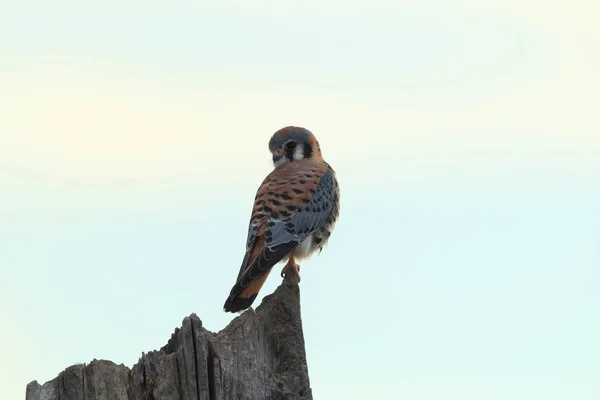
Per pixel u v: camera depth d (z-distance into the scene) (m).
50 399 9.25
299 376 10.15
